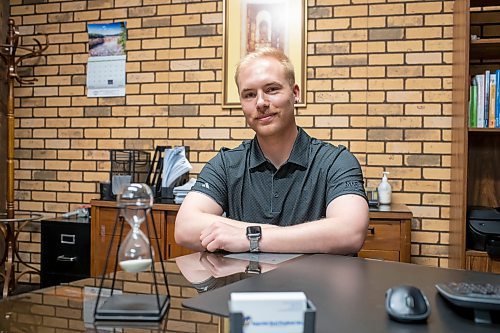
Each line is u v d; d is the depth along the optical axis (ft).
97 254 8.93
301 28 9.59
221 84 10.05
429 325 2.12
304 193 5.15
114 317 2.27
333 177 4.96
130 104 10.64
